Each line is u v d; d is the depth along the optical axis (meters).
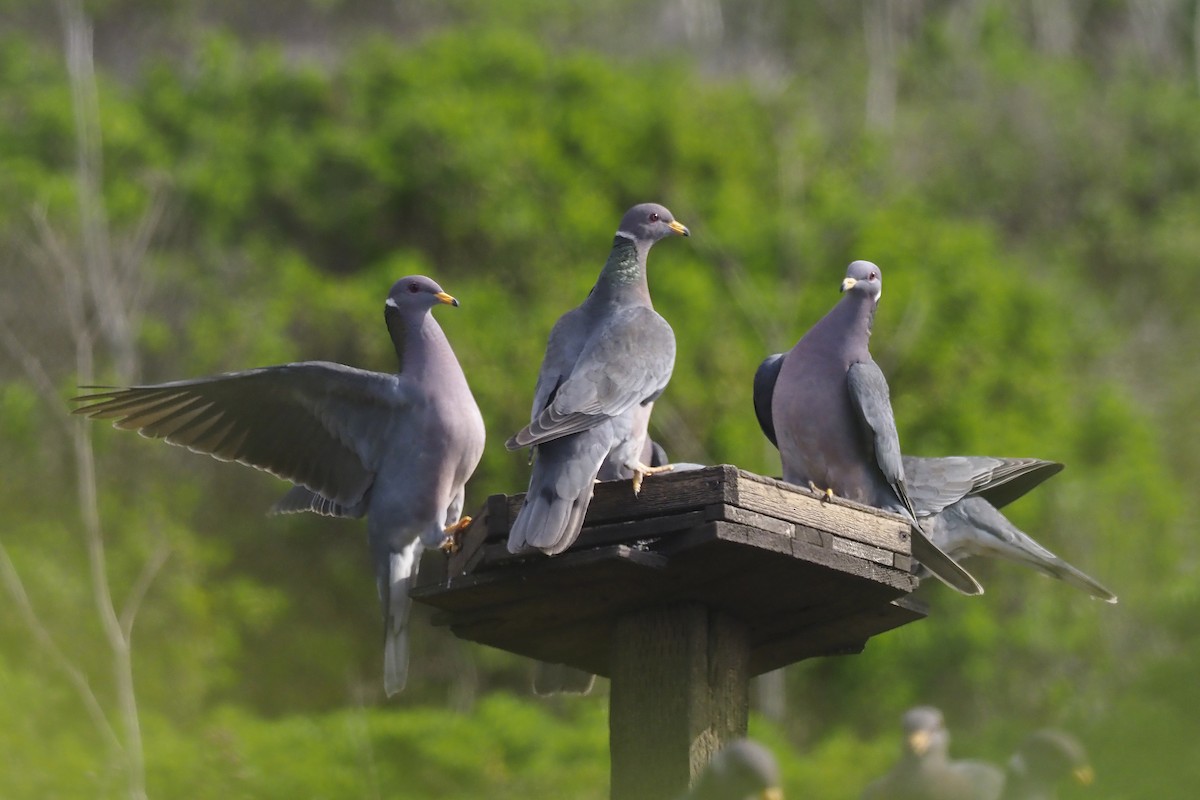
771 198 22.44
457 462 8.21
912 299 20.30
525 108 22.66
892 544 7.02
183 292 21.09
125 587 18.31
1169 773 11.50
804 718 18.38
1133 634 18.00
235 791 14.63
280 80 23.42
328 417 8.27
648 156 22.27
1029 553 9.84
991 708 17.73
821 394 8.27
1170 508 19.73
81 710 16.48
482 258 21.06
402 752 15.98
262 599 18.95
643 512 6.92
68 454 19.28
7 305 20.09
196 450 8.17
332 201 21.78
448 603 7.44
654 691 7.17
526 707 17.00
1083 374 23.64
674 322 19.66
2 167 21.17
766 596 7.17
